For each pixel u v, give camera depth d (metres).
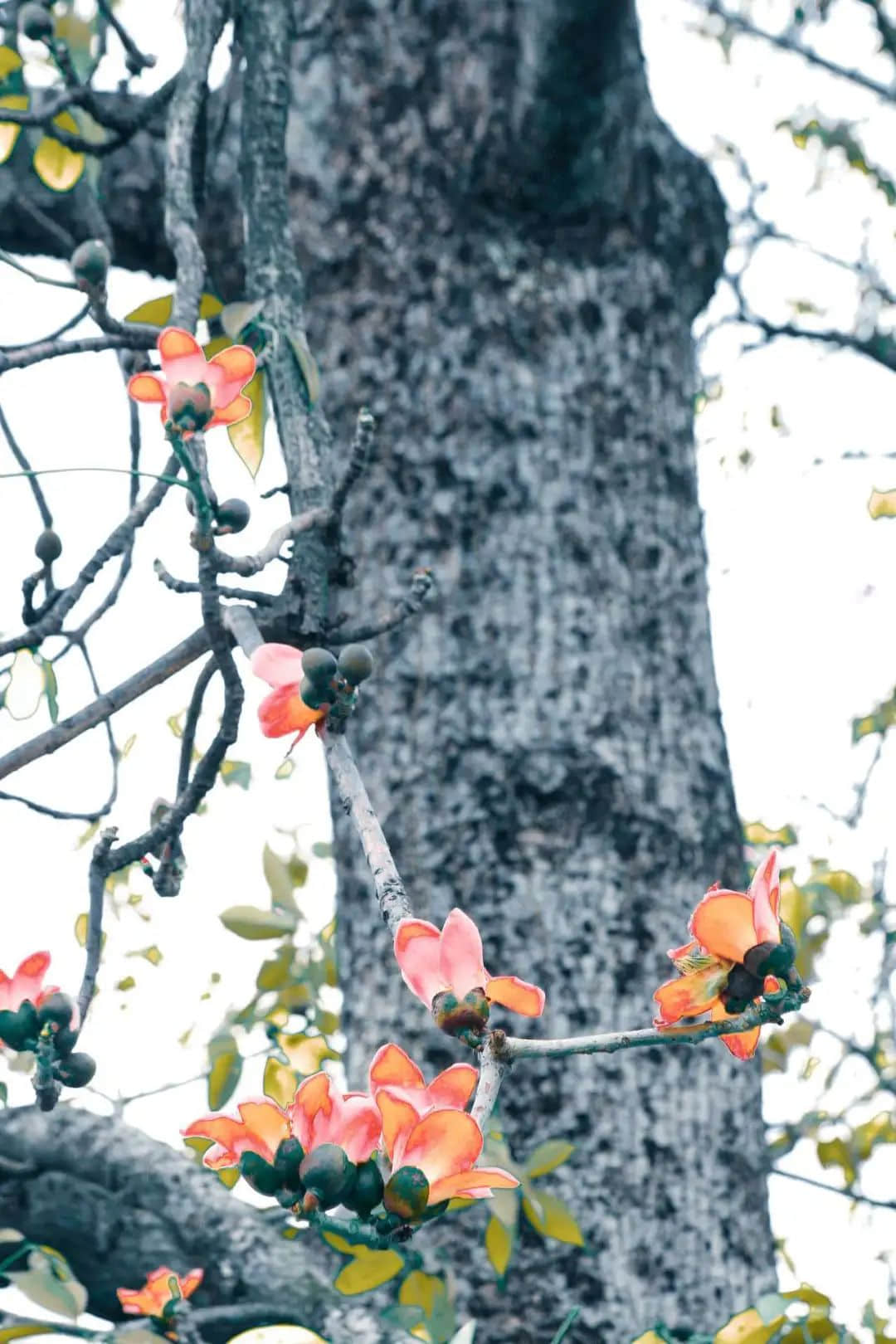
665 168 3.59
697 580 3.40
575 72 3.24
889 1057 5.12
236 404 1.70
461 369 3.36
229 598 2.00
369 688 3.25
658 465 3.41
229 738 1.98
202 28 2.52
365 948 3.18
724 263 3.76
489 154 3.41
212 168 3.51
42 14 2.62
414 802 3.15
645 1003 3.02
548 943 3.03
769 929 1.32
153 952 5.04
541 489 3.29
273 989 4.56
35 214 3.52
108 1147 2.93
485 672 3.19
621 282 3.46
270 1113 1.24
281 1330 1.98
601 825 3.11
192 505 1.83
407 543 3.28
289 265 2.41
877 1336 2.43
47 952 1.68
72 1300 2.26
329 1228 1.20
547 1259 2.85
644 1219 2.89
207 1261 2.79
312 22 3.64
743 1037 1.35
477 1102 1.26
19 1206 2.88
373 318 3.42
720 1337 2.35
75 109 2.98
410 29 3.54
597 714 3.17
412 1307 2.66
